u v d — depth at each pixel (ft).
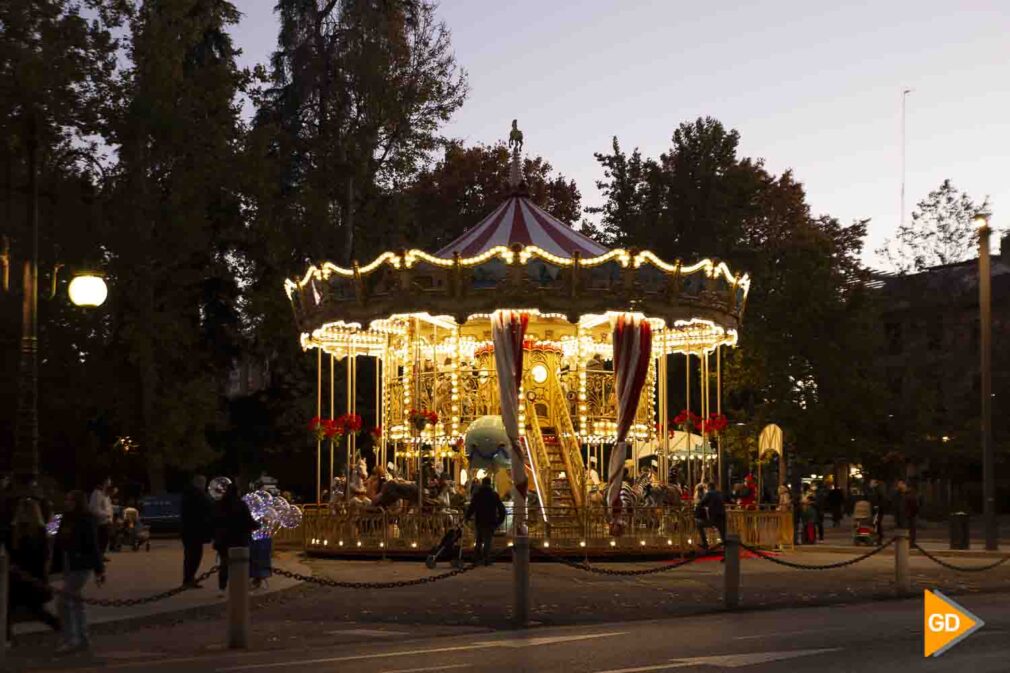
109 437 182.70
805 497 133.28
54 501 174.40
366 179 186.91
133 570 88.43
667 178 244.01
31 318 72.33
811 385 178.81
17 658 49.62
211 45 194.49
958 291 196.54
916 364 194.59
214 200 177.99
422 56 188.14
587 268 104.42
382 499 104.73
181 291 172.45
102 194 162.40
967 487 214.90
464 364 120.88
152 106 161.89
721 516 101.91
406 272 105.29
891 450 184.96
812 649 47.78
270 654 49.42
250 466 201.36
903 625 56.34
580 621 61.05
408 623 60.49
